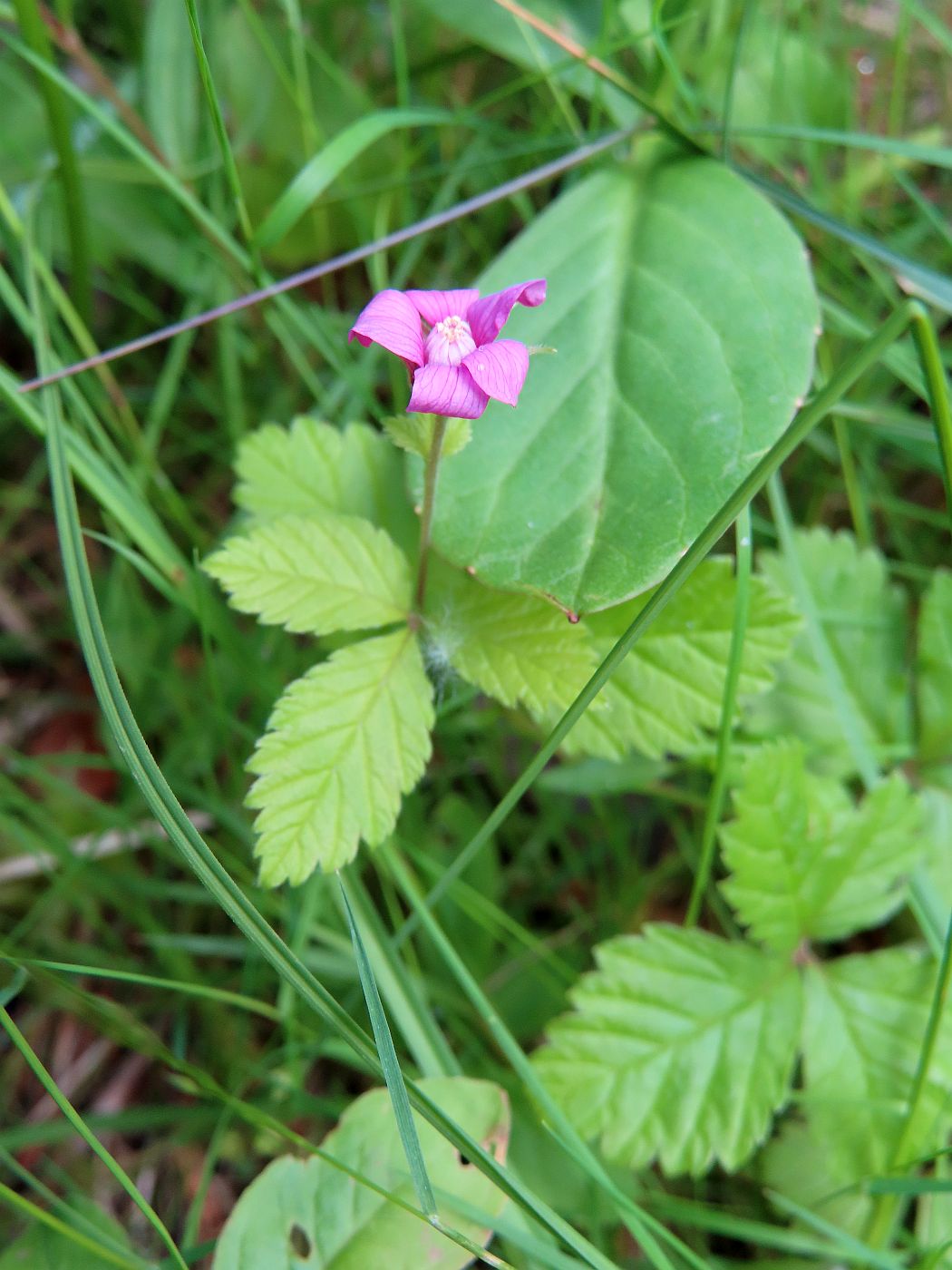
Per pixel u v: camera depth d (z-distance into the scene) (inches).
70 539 6.5
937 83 9.9
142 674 8.6
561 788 7.8
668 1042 6.8
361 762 6.3
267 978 7.9
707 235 7.3
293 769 6.2
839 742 7.7
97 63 9.6
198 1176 7.8
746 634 6.8
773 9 9.2
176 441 9.6
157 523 7.6
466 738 8.5
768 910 7.0
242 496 7.3
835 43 9.7
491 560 6.6
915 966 7.1
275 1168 6.4
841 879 7.1
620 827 8.3
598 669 5.9
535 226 7.5
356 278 9.4
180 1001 8.1
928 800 7.7
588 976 7.0
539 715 6.5
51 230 9.0
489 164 9.1
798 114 9.0
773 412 6.8
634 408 6.9
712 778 8.1
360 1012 7.7
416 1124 6.5
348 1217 6.3
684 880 8.4
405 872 7.2
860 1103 6.8
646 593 6.9
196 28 6.6
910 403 9.0
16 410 7.2
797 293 7.0
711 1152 6.7
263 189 9.1
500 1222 6.2
